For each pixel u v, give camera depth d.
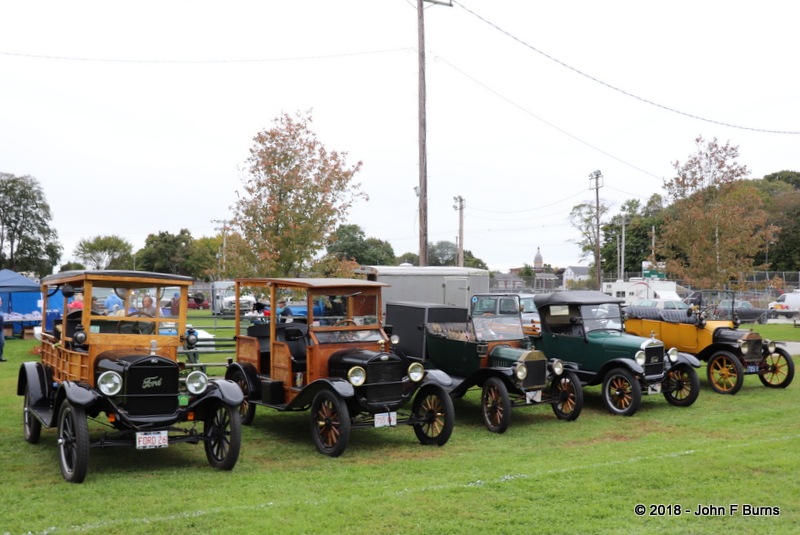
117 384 6.57
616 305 11.75
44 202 68.50
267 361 9.37
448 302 18.12
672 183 23.36
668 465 7.06
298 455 7.75
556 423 9.86
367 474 6.84
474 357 9.94
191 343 7.87
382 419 7.92
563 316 11.67
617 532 5.13
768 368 13.33
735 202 22.66
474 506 5.70
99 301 7.43
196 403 6.90
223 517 5.39
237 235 15.16
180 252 73.56
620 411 10.45
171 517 5.37
